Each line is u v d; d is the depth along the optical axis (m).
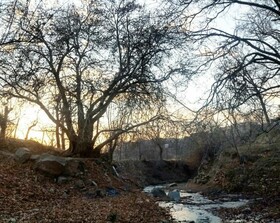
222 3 12.39
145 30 24.89
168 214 17.67
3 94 23.59
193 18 12.52
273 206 19.22
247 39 12.40
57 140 37.41
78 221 12.24
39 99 24.47
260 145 34.19
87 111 25.27
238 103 11.36
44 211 13.17
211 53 12.52
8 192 14.68
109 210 15.11
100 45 26.06
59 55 24.38
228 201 25.09
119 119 29.97
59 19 23.61
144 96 26.11
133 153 67.31
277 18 13.40
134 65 25.25
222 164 37.47
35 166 19.12
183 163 65.69
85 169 22.12
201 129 12.41
